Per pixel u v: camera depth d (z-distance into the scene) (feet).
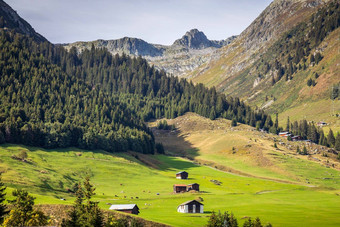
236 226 318.04
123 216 327.88
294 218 387.34
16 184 416.05
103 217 291.79
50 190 437.58
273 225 354.74
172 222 346.13
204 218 380.78
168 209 424.46
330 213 420.77
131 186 557.33
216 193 561.02
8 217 264.31
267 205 469.98
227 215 325.83
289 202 503.61
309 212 424.87
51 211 308.19
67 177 522.47
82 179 539.70
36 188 424.87
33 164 537.24
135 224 301.22
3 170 460.55
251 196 540.52
